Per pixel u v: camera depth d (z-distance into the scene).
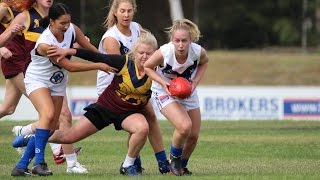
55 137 35.84
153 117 36.47
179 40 34.56
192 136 36.44
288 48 133.75
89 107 35.62
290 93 78.62
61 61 34.53
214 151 47.16
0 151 46.66
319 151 47.28
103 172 37.66
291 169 38.88
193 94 36.19
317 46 131.62
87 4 120.69
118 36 38.00
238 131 58.53
